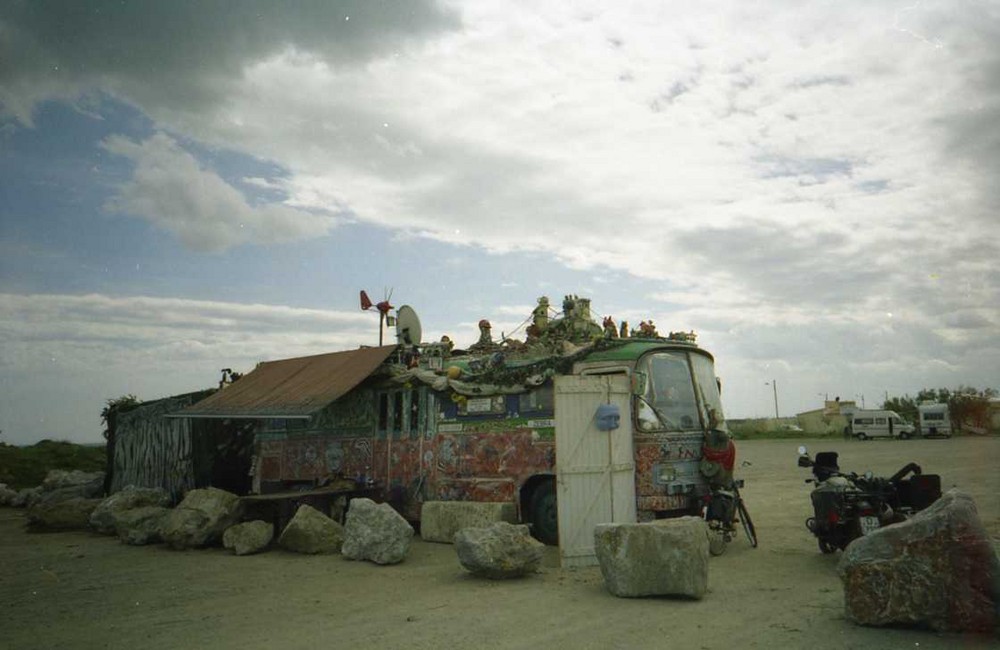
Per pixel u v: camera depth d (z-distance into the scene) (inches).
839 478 358.0
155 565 374.0
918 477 339.6
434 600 274.5
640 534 272.1
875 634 215.5
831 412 3147.1
